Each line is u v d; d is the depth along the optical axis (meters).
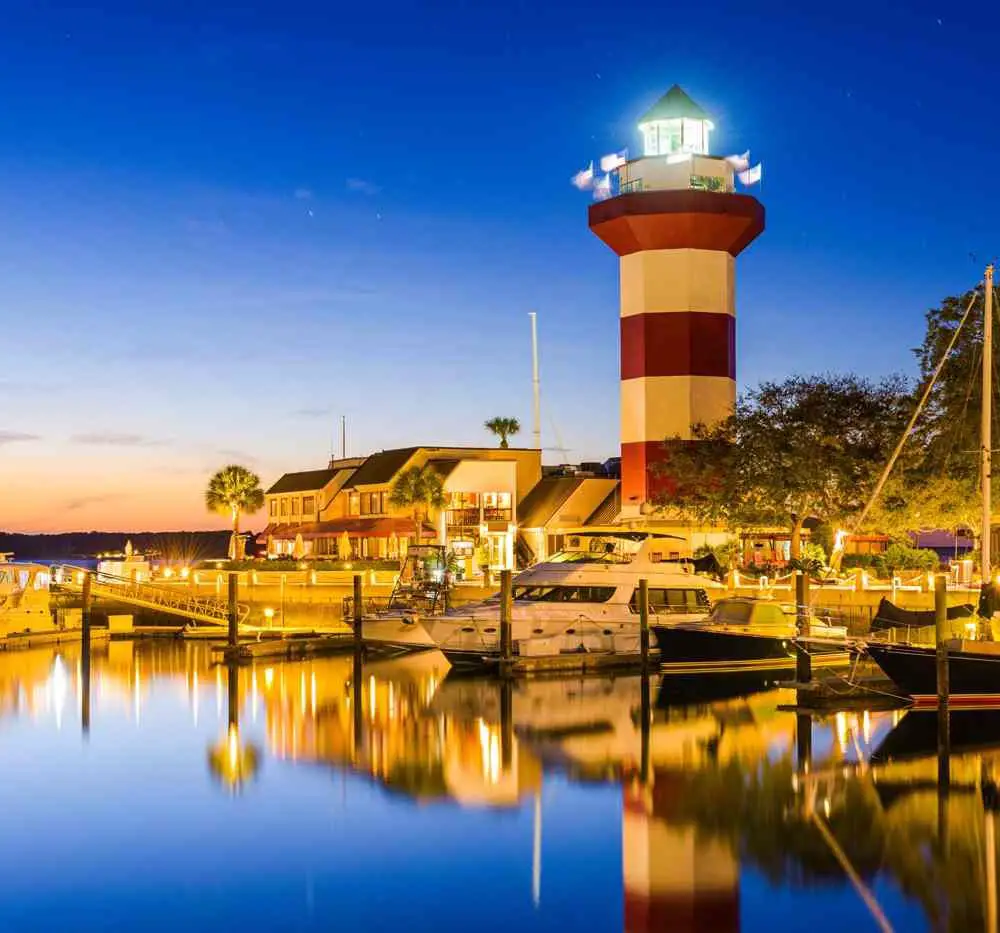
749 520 61.47
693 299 67.44
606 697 40.09
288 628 58.28
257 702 39.69
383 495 86.94
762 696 39.94
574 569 46.16
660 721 35.56
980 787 27.20
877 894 20.58
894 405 62.47
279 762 30.38
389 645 48.59
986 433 38.41
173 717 36.94
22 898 20.62
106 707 38.91
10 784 28.27
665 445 66.69
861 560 59.81
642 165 68.81
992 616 35.53
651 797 26.66
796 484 59.53
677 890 20.83
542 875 21.59
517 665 43.94
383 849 23.08
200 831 24.34
